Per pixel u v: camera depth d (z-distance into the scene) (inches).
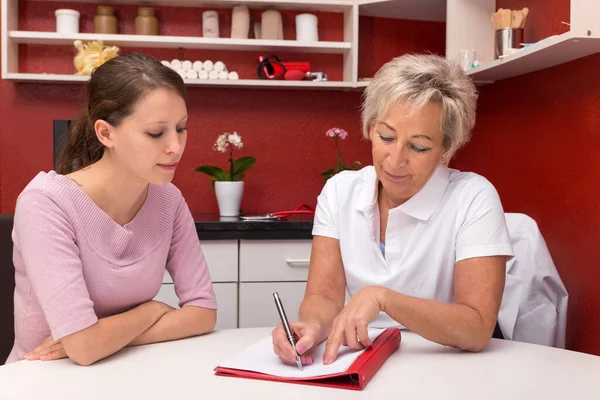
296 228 105.2
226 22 126.4
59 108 122.6
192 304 57.7
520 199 100.4
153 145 50.3
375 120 52.5
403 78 49.9
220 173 117.6
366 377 40.8
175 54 125.0
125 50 123.2
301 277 105.8
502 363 45.8
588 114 82.8
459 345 48.3
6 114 121.7
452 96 50.5
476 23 107.2
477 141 115.5
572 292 86.5
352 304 46.9
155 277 57.9
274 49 124.3
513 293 73.9
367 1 119.3
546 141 93.0
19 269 54.0
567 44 75.4
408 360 46.5
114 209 55.0
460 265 53.4
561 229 89.3
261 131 128.5
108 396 38.5
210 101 127.0
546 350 49.6
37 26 121.7
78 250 51.9
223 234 103.5
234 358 45.6
